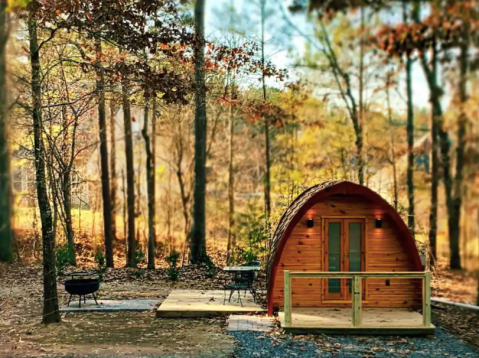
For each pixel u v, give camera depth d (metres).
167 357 7.86
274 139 27.66
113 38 10.44
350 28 20.86
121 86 12.25
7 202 14.27
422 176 21.86
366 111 22.11
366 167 22.08
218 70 14.03
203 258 18.55
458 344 8.75
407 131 20.88
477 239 20.14
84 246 24.22
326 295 10.74
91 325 9.98
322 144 23.23
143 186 32.94
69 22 10.05
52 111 14.44
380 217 10.68
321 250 10.71
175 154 27.97
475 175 19.16
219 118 27.02
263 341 8.76
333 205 10.72
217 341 8.75
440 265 21.14
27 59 12.76
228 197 29.50
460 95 18.53
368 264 10.66
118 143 30.84
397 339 9.02
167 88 10.67
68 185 16.58
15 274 16.36
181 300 11.77
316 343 8.66
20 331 9.50
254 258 16.86
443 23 16.77
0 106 9.34
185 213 26.23
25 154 14.41
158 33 10.99
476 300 14.62
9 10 7.49
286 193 18.95
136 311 11.27
